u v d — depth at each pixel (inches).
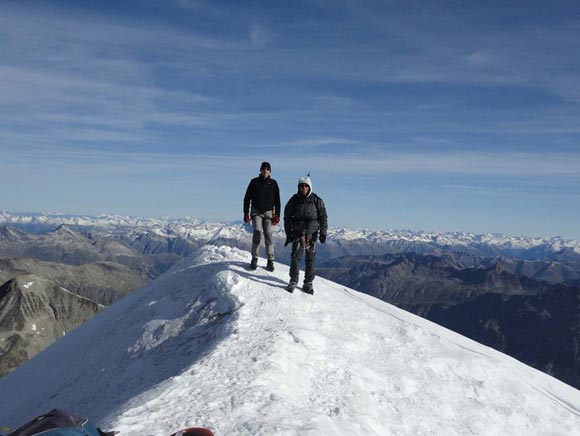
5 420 716.0
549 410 561.3
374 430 384.8
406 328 625.0
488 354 689.6
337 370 474.6
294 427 294.2
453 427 469.4
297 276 658.8
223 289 642.2
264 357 434.0
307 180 645.9
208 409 318.3
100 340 745.6
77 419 198.4
